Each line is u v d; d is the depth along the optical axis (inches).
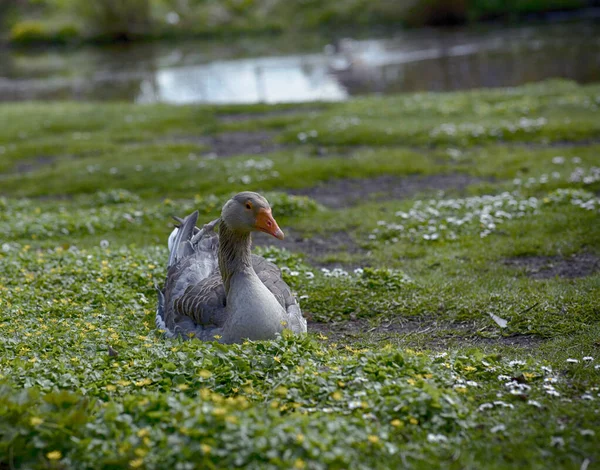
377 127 875.4
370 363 279.4
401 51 1793.8
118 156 833.5
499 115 911.7
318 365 288.2
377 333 372.2
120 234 558.3
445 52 1716.3
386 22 2305.6
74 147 891.4
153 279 427.8
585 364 300.4
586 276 428.8
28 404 233.1
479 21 2212.1
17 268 436.5
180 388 251.3
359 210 597.6
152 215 594.2
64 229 558.3
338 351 332.5
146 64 1950.1
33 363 282.7
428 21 2245.3
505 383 277.7
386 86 1400.1
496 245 488.7
